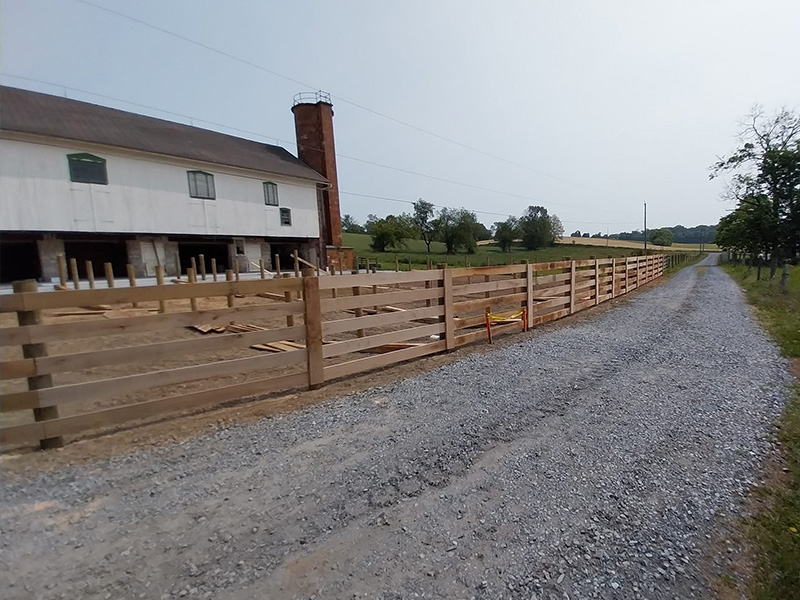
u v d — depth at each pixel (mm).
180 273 20047
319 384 4789
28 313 3057
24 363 3016
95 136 16828
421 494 2654
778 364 5922
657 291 16703
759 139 18906
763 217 18922
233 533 2236
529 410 4098
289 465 2980
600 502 2623
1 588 1815
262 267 14297
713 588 1982
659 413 4074
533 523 2400
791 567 2107
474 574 2008
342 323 5055
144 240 18578
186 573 1942
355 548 2156
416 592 1889
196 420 3793
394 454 3164
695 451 3326
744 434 3646
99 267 18688
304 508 2480
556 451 3264
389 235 56500
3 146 14578
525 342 7270
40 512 2373
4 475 2771
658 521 2461
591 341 7320
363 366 5250
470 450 3252
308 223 25484
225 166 20578
